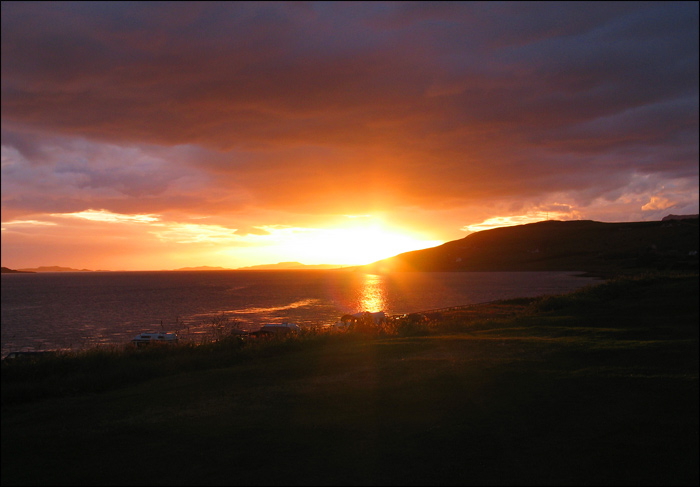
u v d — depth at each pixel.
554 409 8.21
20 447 7.25
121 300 111.62
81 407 9.66
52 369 13.34
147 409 9.16
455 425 7.58
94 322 66.94
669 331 16.50
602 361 11.78
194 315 72.25
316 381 10.87
